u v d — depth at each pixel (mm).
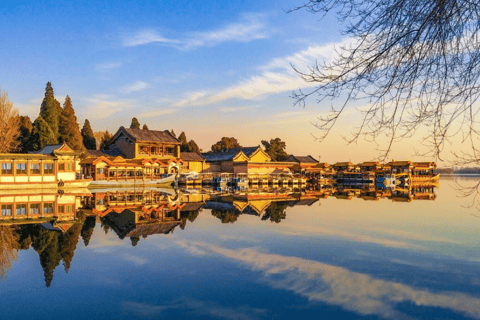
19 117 63156
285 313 8844
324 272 11953
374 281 11070
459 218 24750
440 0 5082
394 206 32875
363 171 92625
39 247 15547
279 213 27953
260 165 81750
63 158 49969
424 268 12383
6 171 45969
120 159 62656
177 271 12070
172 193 49062
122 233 19016
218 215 26891
